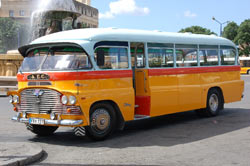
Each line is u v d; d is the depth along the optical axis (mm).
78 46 8445
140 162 6656
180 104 11125
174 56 11000
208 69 12344
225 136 9094
